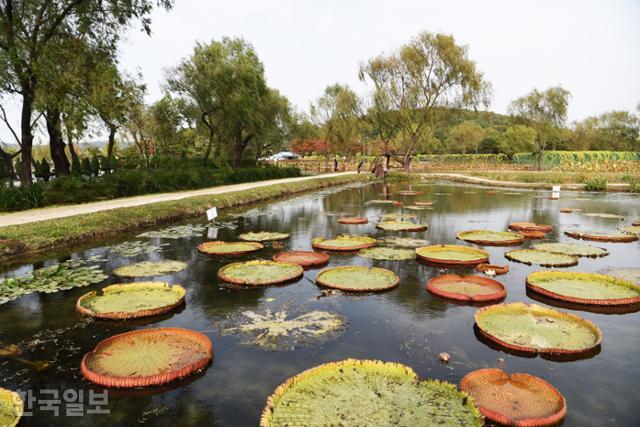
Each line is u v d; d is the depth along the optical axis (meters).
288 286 4.68
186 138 28.91
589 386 2.68
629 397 2.56
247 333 3.47
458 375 2.80
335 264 5.59
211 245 6.55
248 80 19.09
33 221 7.34
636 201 12.69
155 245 6.74
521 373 2.78
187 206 9.98
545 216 9.70
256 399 2.57
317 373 2.60
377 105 24.23
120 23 11.38
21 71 10.09
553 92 26.98
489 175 23.75
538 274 4.73
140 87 13.78
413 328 3.57
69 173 14.26
